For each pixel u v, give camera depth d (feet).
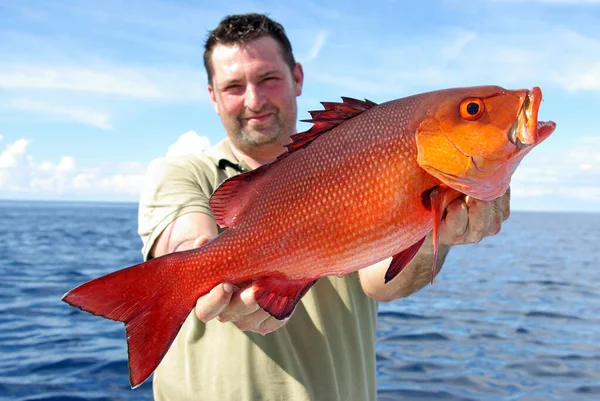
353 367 3.56
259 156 3.88
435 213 2.54
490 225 2.70
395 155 2.59
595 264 22.44
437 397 5.96
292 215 2.69
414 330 8.93
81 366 6.93
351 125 2.68
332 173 2.65
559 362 7.17
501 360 7.23
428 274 3.19
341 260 2.66
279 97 3.77
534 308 11.21
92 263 19.04
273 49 3.75
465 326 9.28
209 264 2.72
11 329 8.73
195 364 3.39
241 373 3.32
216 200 2.82
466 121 2.56
